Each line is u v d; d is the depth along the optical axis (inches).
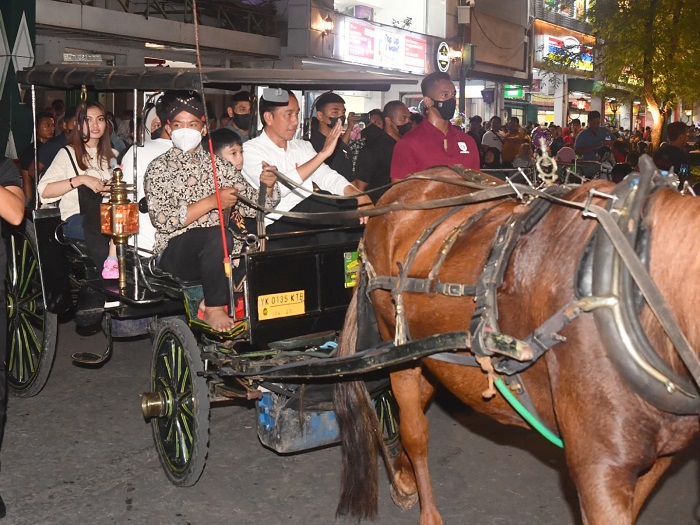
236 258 182.9
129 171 210.5
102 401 238.4
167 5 627.5
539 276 120.4
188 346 181.8
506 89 1173.1
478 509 177.2
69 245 228.1
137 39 565.6
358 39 761.6
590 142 454.3
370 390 179.2
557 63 895.7
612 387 109.7
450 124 229.9
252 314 174.9
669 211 110.2
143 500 181.3
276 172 176.6
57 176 233.8
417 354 138.6
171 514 175.2
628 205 111.9
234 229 195.8
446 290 137.8
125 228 192.4
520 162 259.0
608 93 769.6
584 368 112.1
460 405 238.1
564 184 136.0
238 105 326.0
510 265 126.3
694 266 105.5
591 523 111.6
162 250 193.5
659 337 108.6
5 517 171.8
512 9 1103.6
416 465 165.5
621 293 107.3
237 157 209.0
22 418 225.8
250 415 232.4
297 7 691.4
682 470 191.8
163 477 192.2
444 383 149.9
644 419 109.1
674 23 608.7
